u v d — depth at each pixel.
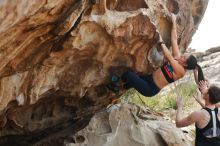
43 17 3.54
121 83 5.46
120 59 5.05
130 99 8.98
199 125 4.80
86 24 4.27
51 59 4.38
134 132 5.96
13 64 4.02
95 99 5.68
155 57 5.22
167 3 5.28
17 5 3.09
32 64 4.25
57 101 5.43
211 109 4.78
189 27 5.83
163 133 6.16
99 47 4.70
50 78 4.62
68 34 4.21
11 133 5.33
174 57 5.02
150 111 7.38
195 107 9.30
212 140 4.74
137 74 5.30
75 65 4.80
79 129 5.86
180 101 5.25
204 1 5.87
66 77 4.85
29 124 5.33
